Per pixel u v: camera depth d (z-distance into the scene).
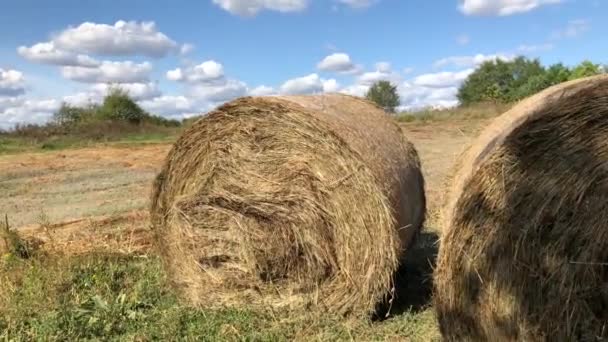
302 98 5.80
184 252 6.01
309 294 5.48
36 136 27.45
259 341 4.90
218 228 5.83
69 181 13.94
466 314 4.18
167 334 5.00
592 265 3.91
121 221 9.31
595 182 3.82
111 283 6.17
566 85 4.07
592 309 3.96
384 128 5.94
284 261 5.56
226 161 5.80
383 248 5.14
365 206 5.17
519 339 4.03
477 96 43.59
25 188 13.03
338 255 5.34
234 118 5.73
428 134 21.61
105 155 18.81
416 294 5.89
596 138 3.80
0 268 6.48
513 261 4.00
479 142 4.39
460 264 4.15
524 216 3.95
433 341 4.70
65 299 5.61
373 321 5.28
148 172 15.20
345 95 6.55
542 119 3.87
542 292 3.96
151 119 40.94
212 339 4.91
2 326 5.12
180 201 5.97
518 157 3.93
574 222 3.88
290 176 5.50
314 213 5.40
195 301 5.88
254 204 5.62
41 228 8.70
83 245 7.63
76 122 33.47
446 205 4.41
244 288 5.75
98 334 5.05
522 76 43.19
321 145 5.33
